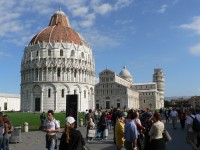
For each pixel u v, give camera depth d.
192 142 22.78
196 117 23.02
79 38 143.00
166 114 62.38
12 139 31.27
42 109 129.50
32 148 27.28
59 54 132.38
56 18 153.00
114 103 199.25
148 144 16.23
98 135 35.28
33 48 135.12
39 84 130.88
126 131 16.66
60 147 11.92
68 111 42.25
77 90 132.62
